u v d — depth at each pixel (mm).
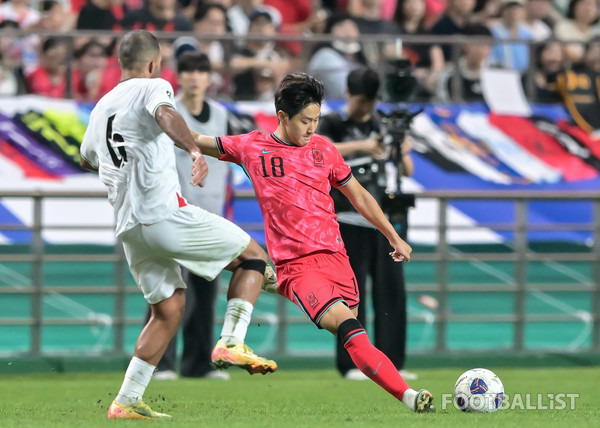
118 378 33688
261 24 46156
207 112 30359
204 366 32500
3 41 41062
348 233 28781
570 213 42094
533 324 41125
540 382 31062
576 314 39844
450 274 41156
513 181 41812
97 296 38531
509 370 36688
